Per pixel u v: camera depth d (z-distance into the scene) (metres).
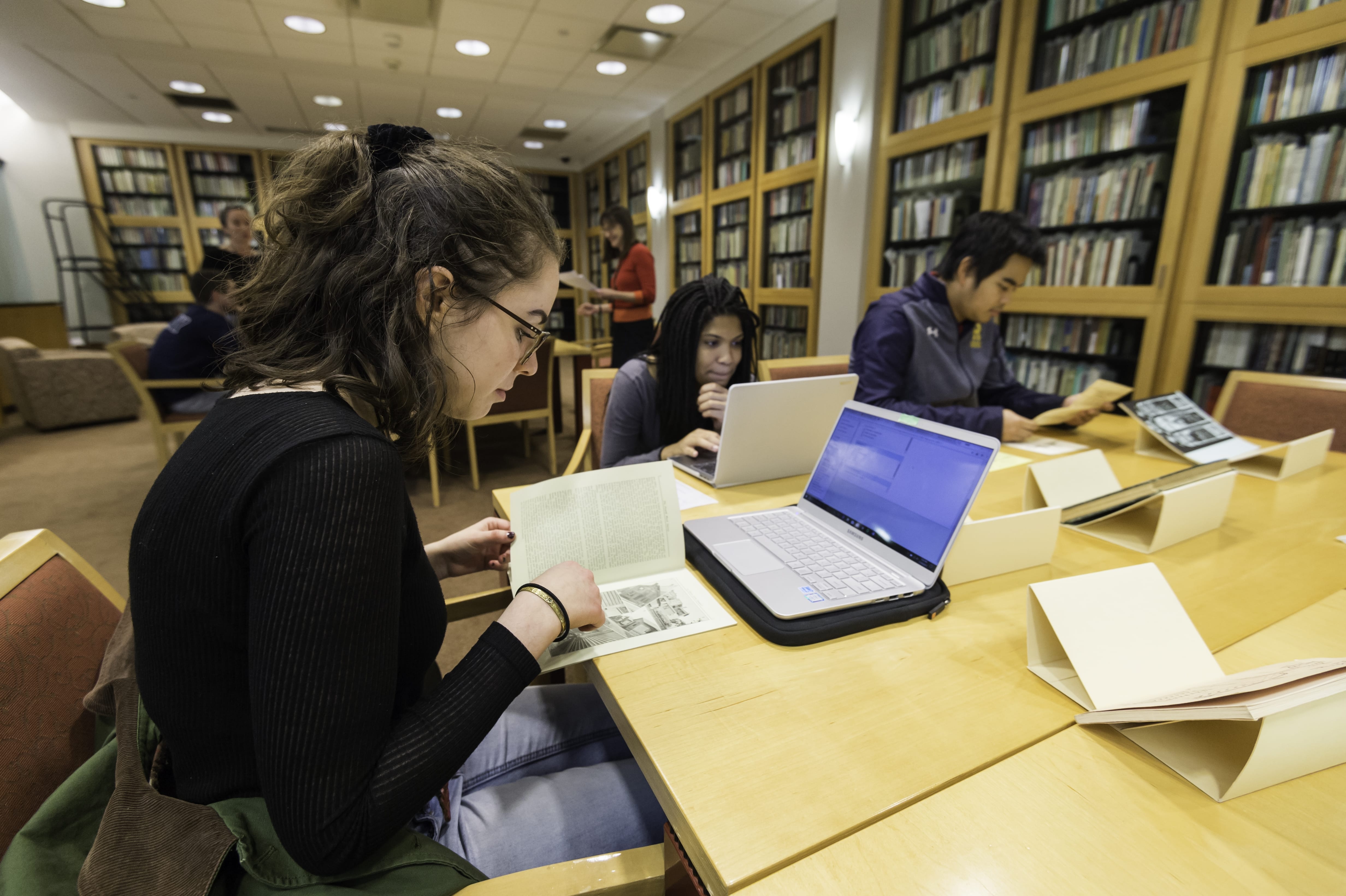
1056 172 2.88
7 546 0.64
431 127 6.69
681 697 0.60
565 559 0.83
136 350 3.24
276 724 0.41
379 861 0.48
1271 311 2.21
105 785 0.52
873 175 3.78
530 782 0.73
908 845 0.44
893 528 0.83
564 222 8.73
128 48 4.41
